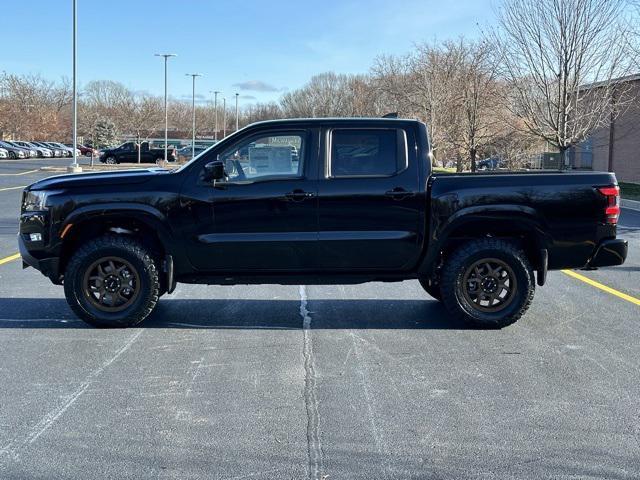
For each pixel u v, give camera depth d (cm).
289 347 589
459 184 630
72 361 549
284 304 759
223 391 482
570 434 411
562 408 452
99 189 627
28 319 684
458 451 388
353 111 6775
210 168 609
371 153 636
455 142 3300
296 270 644
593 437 407
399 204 629
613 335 630
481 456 381
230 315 705
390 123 638
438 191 627
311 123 635
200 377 511
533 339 616
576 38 2078
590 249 640
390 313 717
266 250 632
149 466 369
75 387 489
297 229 630
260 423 426
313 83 9531
